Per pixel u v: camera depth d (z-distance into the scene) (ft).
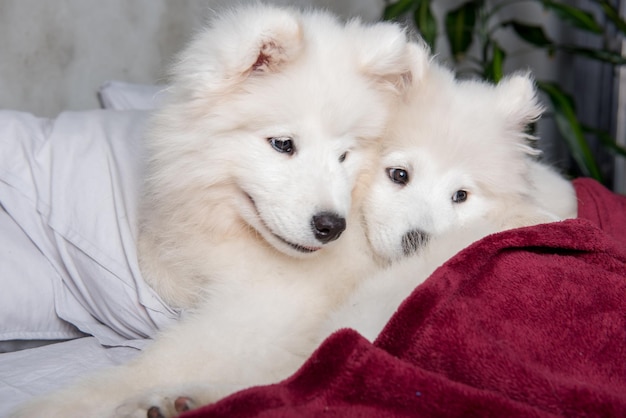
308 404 4.17
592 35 16.74
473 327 4.59
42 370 5.90
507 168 7.07
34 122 8.02
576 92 17.16
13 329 6.69
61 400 4.83
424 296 4.80
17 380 5.66
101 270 6.81
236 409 4.03
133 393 5.04
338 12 13.76
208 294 6.21
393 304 5.38
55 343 6.91
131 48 11.49
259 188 5.88
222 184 6.13
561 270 5.31
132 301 6.72
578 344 4.76
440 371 4.48
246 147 5.98
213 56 5.93
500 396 4.04
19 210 7.16
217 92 5.92
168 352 5.36
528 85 7.54
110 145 7.66
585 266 5.42
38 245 7.06
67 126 7.91
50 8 10.45
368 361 4.23
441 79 7.52
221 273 6.18
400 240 6.29
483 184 6.98
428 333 4.60
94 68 11.12
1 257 6.80
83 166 7.41
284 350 5.47
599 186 8.40
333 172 5.96
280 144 6.01
